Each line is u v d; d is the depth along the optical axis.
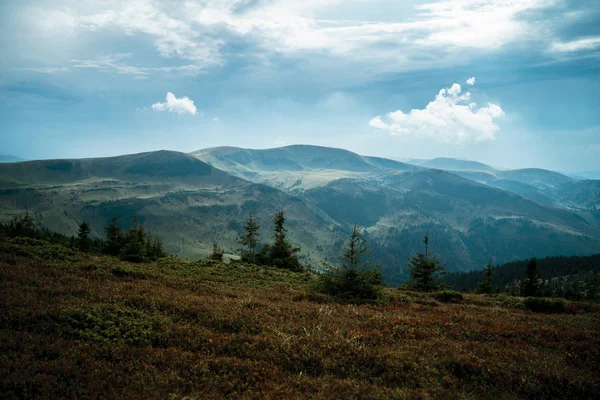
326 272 21.06
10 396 7.21
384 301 19.55
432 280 35.19
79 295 13.68
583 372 10.23
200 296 16.19
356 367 9.70
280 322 13.02
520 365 10.30
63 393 7.51
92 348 9.41
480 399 8.54
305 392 8.17
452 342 12.10
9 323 10.21
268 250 44.00
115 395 7.45
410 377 9.29
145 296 14.46
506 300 24.48
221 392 8.02
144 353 9.45
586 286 120.69
